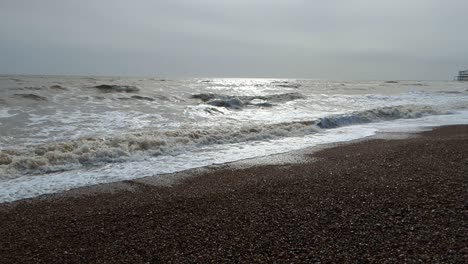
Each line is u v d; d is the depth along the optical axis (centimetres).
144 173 1075
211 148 1438
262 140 1619
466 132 1775
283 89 5266
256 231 636
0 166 1062
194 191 895
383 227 622
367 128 1969
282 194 835
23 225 702
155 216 730
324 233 612
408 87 6259
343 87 6081
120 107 2367
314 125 1930
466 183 841
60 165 1130
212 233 636
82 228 681
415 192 792
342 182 906
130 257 561
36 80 4797
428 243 554
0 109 2019
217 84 6588
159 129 1705
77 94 2872
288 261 524
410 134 1736
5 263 553
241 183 951
